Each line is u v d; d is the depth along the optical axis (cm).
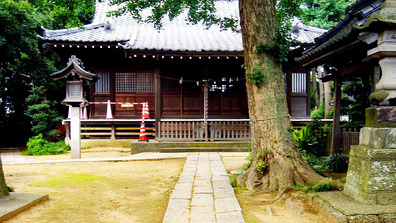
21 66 1641
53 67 1683
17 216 400
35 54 1525
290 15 717
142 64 1364
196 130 1216
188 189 555
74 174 734
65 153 1282
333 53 691
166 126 1209
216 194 514
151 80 1372
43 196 482
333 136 872
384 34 394
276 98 546
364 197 384
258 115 554
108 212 447
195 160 929
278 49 539
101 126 1437
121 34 1404
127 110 1374
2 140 1911
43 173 745
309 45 1207
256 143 563
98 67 1361
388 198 382
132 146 1169
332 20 1953
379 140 392
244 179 568
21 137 1948
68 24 1127
